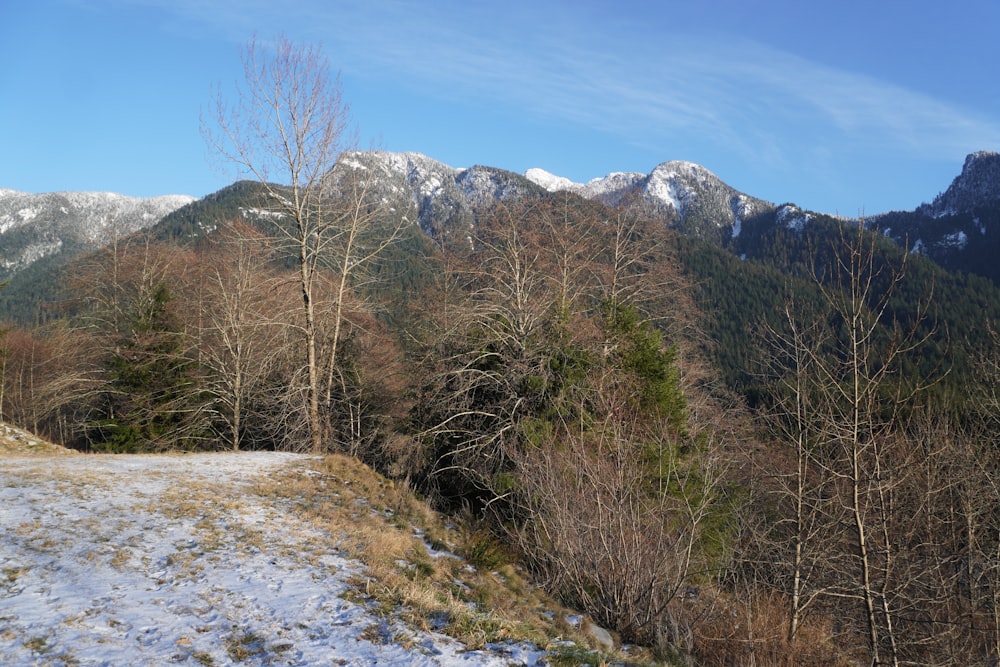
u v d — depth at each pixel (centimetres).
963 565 1416
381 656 657
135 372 2756
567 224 2508
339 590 847
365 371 2880
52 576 794
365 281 2628
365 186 2472
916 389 993
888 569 1064
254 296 2967
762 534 1325
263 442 3092
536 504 1304
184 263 3491
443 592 923
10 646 596
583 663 710
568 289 2317
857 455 1002
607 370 1675
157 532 1016
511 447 1600
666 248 2859
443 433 1894
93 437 3238
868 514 1200
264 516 1186
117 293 3209
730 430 1820
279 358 2780
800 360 1201
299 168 2297
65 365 3528
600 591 1083
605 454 1359
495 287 2195
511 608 944
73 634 638
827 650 1320
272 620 732
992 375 1520
